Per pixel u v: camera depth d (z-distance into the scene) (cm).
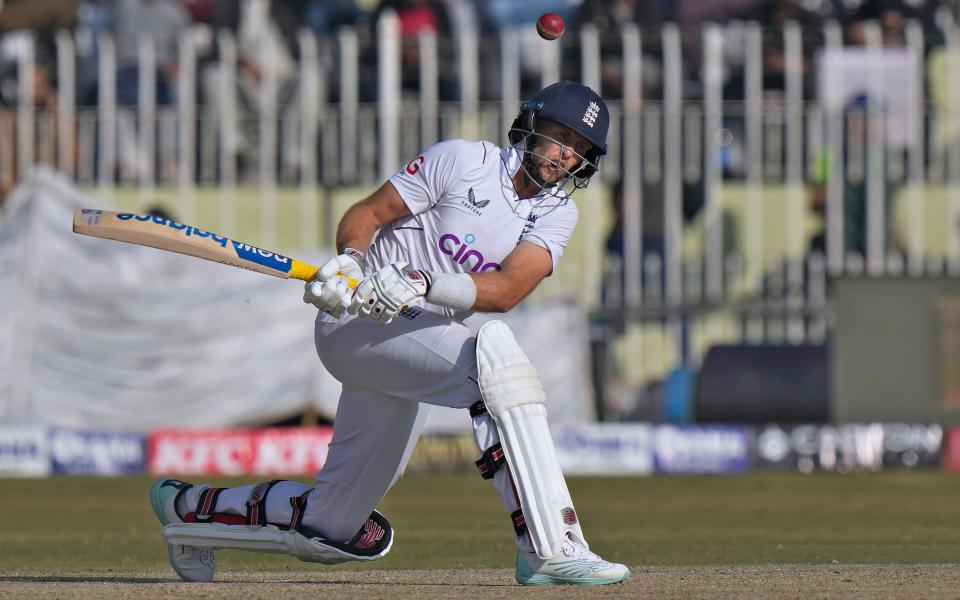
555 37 1551
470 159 1511
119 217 1473
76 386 4366
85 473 4312
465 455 4447
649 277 4994
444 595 1403
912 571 1769
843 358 4416
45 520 3105
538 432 1505
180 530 1611
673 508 3400
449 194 1511
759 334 4947
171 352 4400
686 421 4609
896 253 4994
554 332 4553
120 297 4466
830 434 4425
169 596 1409
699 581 1579
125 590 1472
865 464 4409
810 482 4125
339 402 1559
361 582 1644
